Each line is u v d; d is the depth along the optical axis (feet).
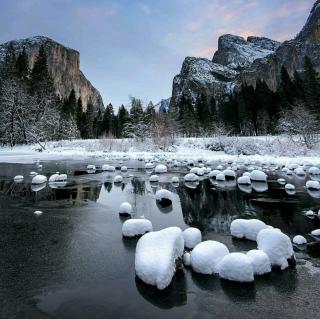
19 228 23.39
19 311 12.50
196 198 34.65
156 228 23.79
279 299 13.35
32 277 15.47
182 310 12.55
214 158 91.40
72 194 36.68
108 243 20.31
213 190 39.19
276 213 27.96
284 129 128.06
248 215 27.53
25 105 138.31
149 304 12.98
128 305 12.89
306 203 31.37
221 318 12.05
